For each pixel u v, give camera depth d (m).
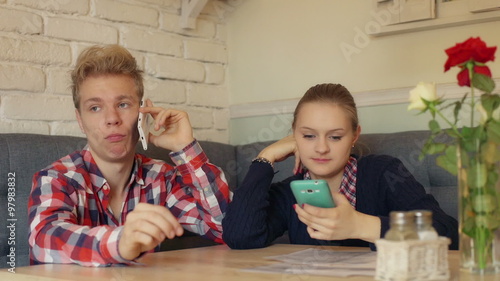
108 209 1.51
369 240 1.10
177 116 1.54
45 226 1.18
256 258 1.13
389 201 1.46
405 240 0.80
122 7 2.36
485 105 0.84
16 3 2.03
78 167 1.45
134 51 2.40
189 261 1.11
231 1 2.81
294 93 2.64
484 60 0.87
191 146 1.54
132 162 1.57
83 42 2.22
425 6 2.21
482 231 0.85
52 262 1.12
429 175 1.97
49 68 2.12
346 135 1.43
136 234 0.99
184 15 2.59
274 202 1.52
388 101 2.33
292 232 1.52
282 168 2.29
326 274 0.89
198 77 2.66
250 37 2.77
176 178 1.65
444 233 1.25
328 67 2.54
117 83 1.45
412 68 2.30
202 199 1.54
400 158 2.02
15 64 2.02
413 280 0.79
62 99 2.15
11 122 2.01
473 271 0.86
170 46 2.54
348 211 1.10
